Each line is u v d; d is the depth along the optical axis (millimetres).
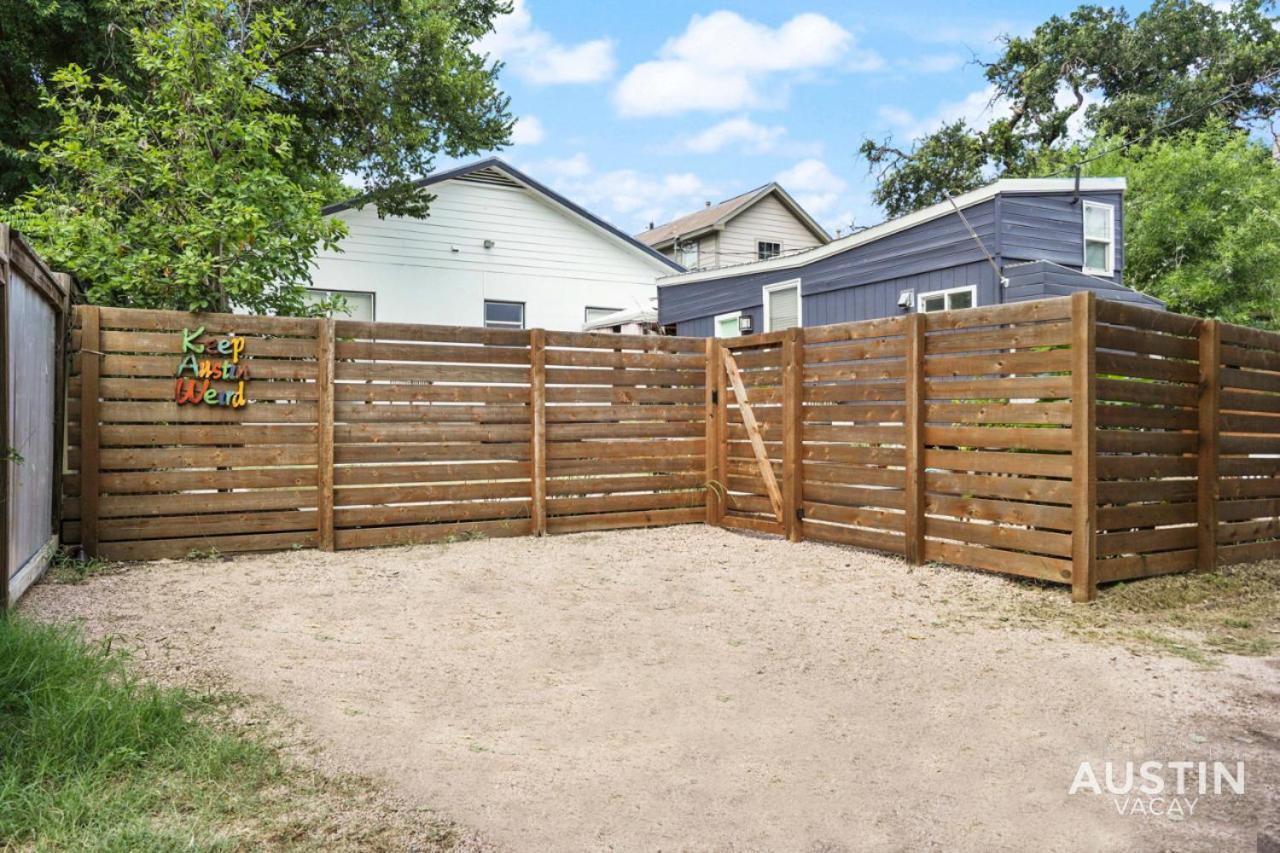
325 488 6578
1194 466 6027
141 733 2842
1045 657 4160
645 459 8000
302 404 6555
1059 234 11781
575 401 7672
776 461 7496
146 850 2205
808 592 5516
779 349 7492
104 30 11078
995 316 5664
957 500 5961
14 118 12164
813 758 3037
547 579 5836
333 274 16156
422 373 7000
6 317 3861
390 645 4277
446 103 14594
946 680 3852
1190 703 3551
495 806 2635
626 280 19156
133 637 4059
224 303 7852
